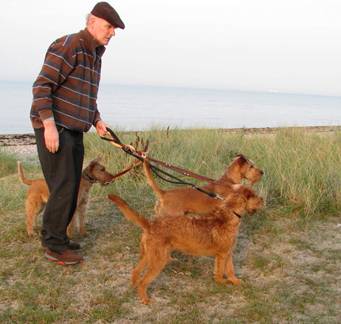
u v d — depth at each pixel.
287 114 73.00
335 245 5.66
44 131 4.64
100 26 4.65
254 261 5.17
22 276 4.78
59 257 4.98
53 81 4.52
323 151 8.84
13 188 8.09
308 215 6.62
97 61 4.88
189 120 44.44
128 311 4.15
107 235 5.90
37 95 4.49
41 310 4.13
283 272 4.95
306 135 11.42
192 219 4.47
